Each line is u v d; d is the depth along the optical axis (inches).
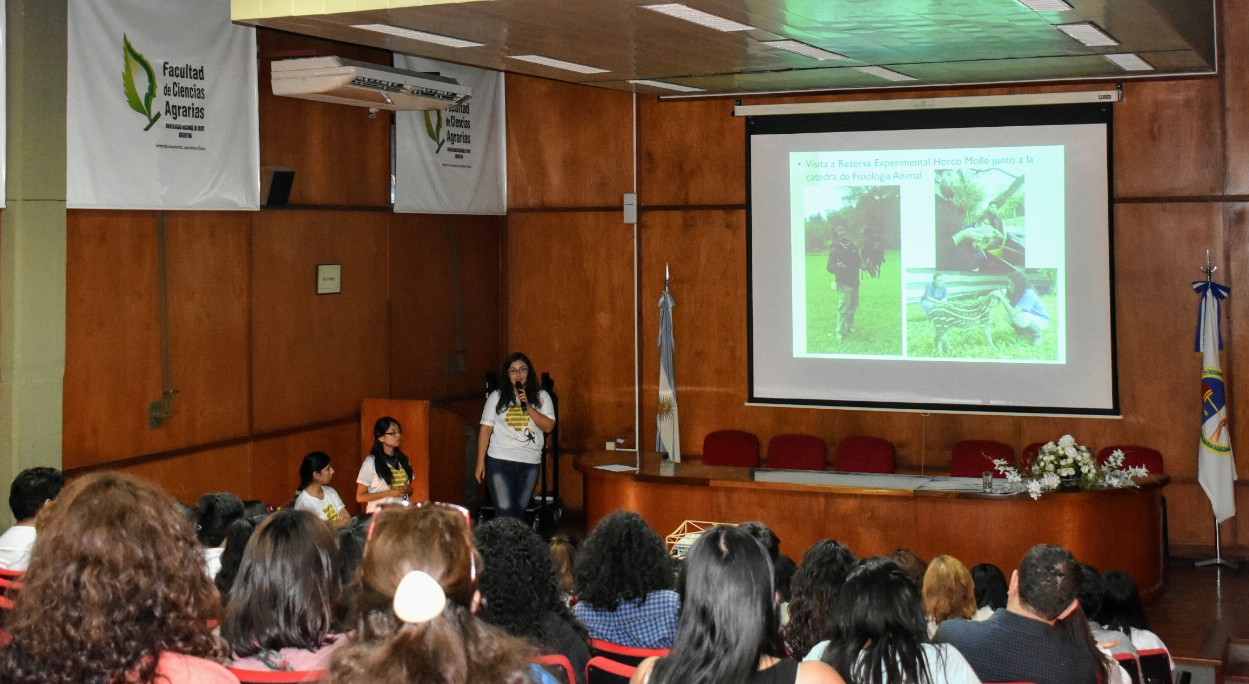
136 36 264.7
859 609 105.0
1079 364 355.6
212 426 297.1
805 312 385.1
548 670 88.1
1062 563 121.6
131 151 264.7
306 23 245.4
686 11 231.0
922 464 377.7
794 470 340.2
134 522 61.9
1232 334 344.2
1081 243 353.1
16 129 237.9
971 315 366.3
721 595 80.5
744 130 389.7
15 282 239.8
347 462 347.9
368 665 61.1
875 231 374.9
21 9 236.4
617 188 407.2
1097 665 123.7
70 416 256.5
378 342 360.8
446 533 65.5
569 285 415.2
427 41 270.2
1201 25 301.1
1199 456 339.3
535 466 347.3
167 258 281.9
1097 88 349.4
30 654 60.0
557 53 289.7
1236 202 341.1
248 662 94.0
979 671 122.1
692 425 404.2
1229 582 322.7
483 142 405.4
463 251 402.3
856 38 264.5
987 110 358.9
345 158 342.3
